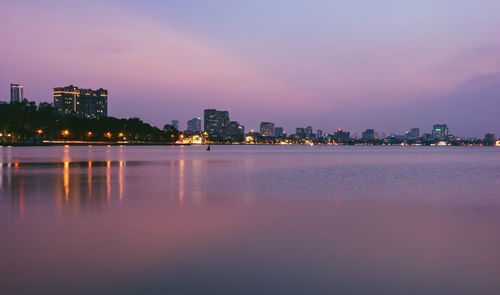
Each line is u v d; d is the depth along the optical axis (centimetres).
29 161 6306
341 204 2036
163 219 1576
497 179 3800
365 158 9931
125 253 1083
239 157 9744
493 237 1316
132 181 3200
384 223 1541
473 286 873
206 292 822
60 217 1590
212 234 1324
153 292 816
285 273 945
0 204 1931
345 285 873
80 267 962
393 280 906
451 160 9119
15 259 1017
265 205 1977
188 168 5028
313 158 9556
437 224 1530
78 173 3969
